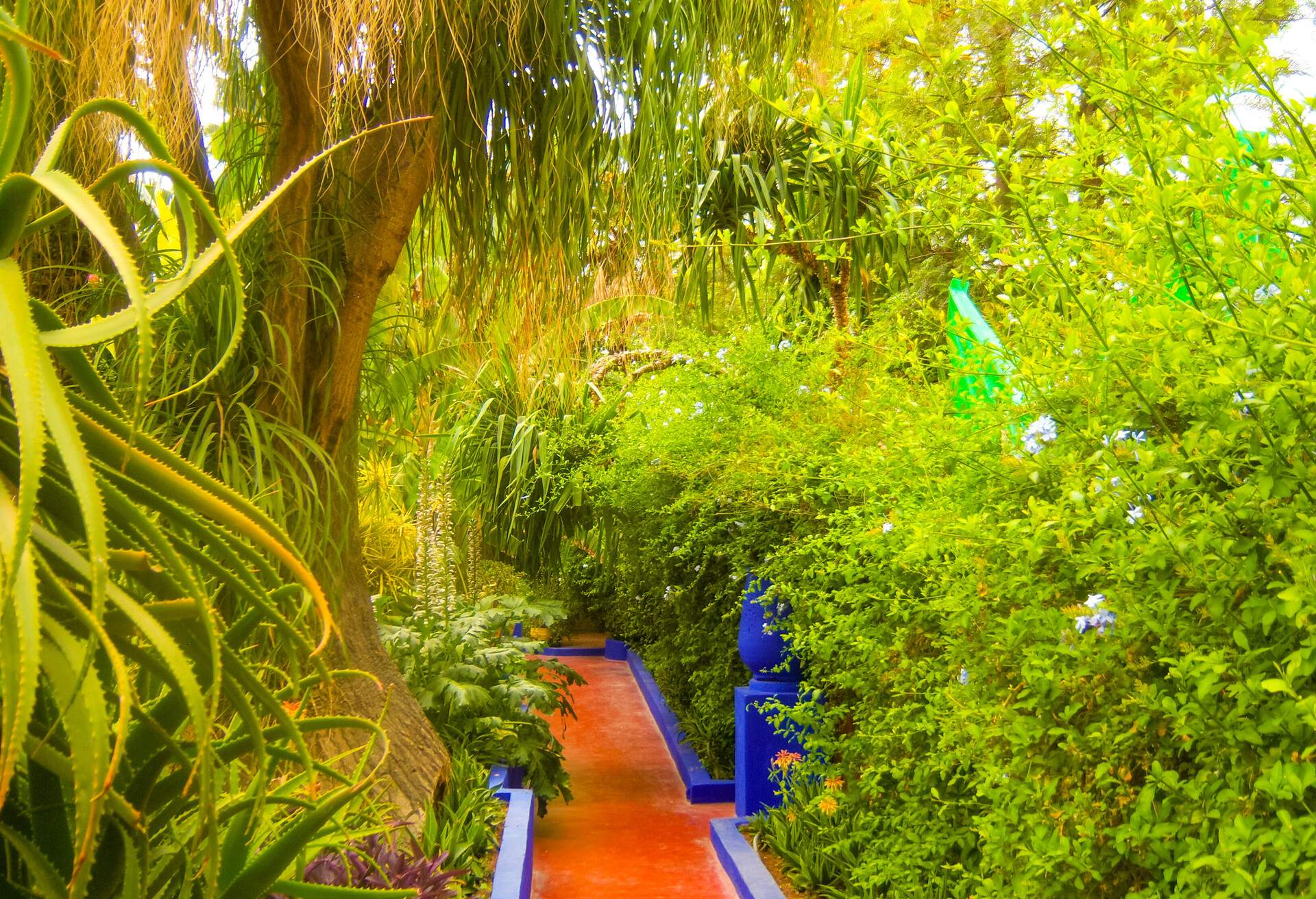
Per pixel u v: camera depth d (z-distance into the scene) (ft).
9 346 2.65
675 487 18.83
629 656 33.27
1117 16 5.26
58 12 8.59
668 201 11.37
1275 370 4.64
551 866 14.03
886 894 10.34
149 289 9.68
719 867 13.83
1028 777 6.46
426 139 10.86
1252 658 4.88
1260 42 4.59
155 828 4.15
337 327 10.98
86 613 2.83
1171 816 5.57
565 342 12.30
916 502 8.89
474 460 27.30
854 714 11.54
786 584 12.48
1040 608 6.28
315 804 4.42
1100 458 5.45
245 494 9.12
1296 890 4.64
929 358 10.09
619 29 10.75
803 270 17.62
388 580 22.25
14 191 3.07
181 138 9.48
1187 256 5.13
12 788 3.76
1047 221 6.04
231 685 3.62
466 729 15.60
